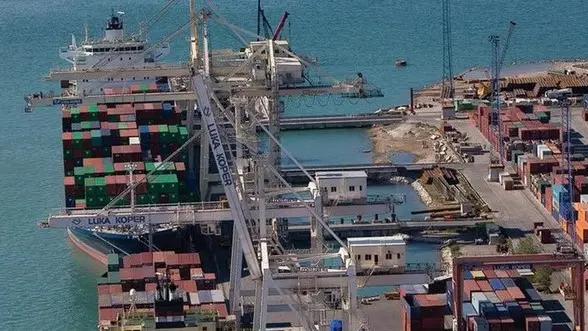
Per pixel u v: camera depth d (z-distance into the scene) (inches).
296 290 6648.6
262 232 7559.1
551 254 7490.2
